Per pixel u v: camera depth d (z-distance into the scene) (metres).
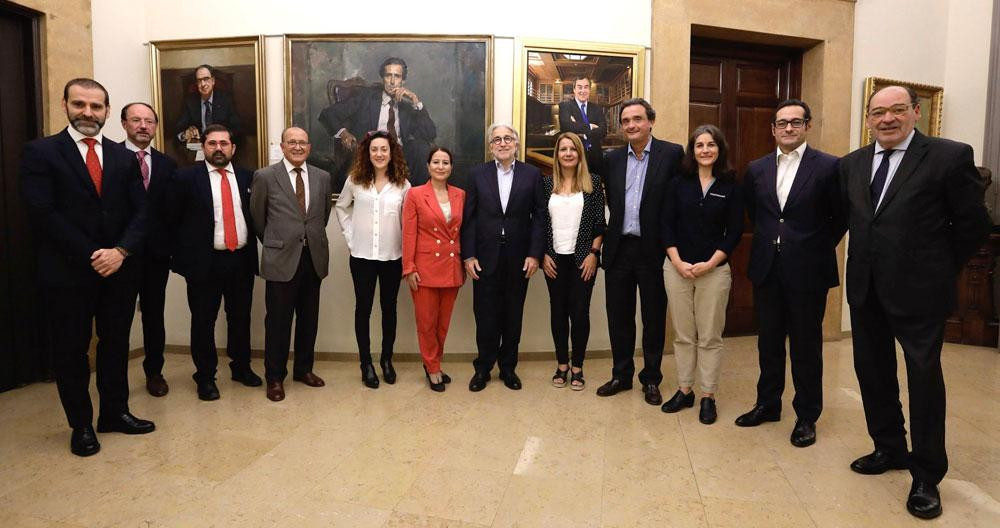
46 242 2.44
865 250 2.22
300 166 3.34
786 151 2.67
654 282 3.16
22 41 3.40
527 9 4.00
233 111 4.08
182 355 4.23
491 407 3.12
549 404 3.18
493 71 3.97
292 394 3.34
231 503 2.07
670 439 2.69
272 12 4.01
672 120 4.20
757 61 4.84
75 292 2.45
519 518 1.99
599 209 3.34
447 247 3.35
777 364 2.85
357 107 3.98
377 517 1.99
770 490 2.21
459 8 3.96
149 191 3.14
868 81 4.73
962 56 5.03
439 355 3.48
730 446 2.62
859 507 2.08
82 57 3.65
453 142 3.99
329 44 3.96
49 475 2.29
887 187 2.18
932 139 2.09
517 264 3.37
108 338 2.66
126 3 4.01
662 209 3.07
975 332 4.75
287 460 2.44
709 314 2.91
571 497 2.14
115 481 2.24
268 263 3.25
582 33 4.07
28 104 3.44
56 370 2.45
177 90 4.13
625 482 2.26
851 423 2.91
